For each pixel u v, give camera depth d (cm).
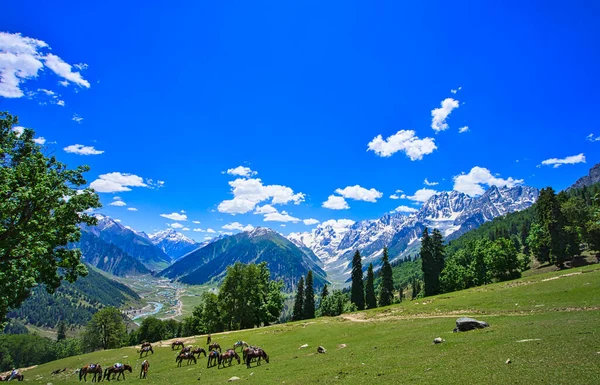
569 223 10031
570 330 2544
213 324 10388
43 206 3369
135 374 4366
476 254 11431
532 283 5925
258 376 2869
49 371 6475
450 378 1850
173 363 4797
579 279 5212
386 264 12338
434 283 11381
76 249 3825
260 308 10300
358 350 3397
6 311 3488
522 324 3158
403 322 4975
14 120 3747
